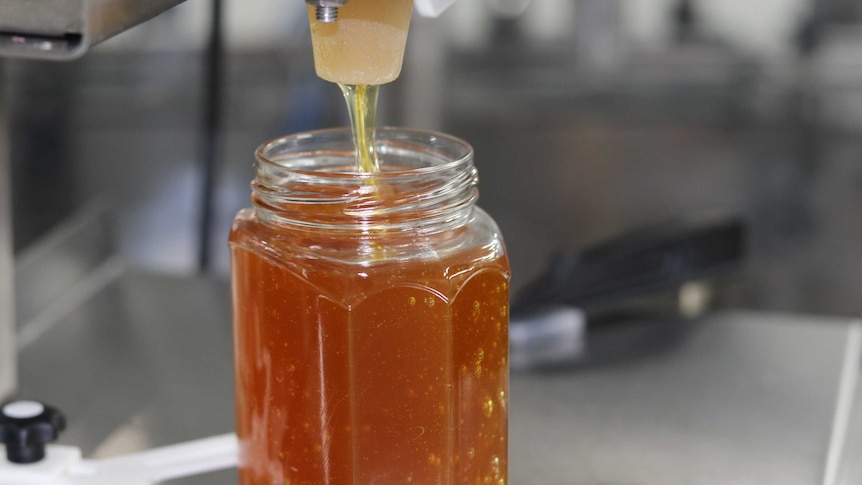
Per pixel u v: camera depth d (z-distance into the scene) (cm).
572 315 67
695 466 55
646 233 72
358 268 45
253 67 156
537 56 184
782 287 149
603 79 186
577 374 63
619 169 176
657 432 58
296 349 46
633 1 182
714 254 71
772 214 167
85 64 143
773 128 188
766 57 186
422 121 118
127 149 138
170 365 65
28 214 125
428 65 117
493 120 185
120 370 64
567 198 167
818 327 69
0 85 59
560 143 182
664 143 184
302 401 46
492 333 47
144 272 76
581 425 58
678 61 185
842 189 172
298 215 46
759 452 56
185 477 53
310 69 133
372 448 46
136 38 144
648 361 65
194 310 71
